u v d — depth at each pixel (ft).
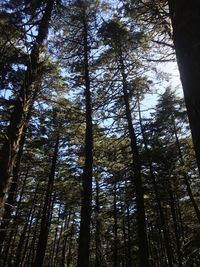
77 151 67.51
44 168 85.46
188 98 6.63
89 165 45.44
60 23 37.52
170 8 7.98
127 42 39.75
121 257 117.39
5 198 21.45
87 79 51.55
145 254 44.16
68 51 51.65
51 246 155.22
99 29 43.04
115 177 58.85
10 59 26.89
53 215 116.67
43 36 29.60
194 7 6.74
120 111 55.26
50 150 76.89
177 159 70.95
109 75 53.06
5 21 28.78
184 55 6.79
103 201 87.97
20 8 31.83
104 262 71.36
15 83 27.76
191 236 47.75
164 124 67.97
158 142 70.95
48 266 135.03
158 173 73.10
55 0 34.86
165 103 66.90
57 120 51.13
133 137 52.24
